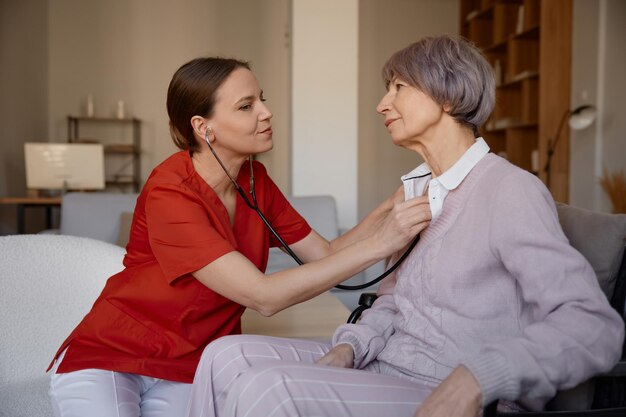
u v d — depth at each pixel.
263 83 7.61
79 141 7.12
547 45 4.95
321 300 2.24
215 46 7.71
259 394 0.93
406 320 1.13
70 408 1.22
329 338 1.65
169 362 1.29
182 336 1.31
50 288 1.58
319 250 1.57
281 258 3.28
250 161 1.40
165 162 1.38
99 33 7.63
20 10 6.61
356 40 4.27
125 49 7.69
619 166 5.16
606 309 0.87
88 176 5.10
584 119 4.59
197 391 1.18
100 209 3.48
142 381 1.33
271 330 1.74
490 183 1.05
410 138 1.15
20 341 1.53
